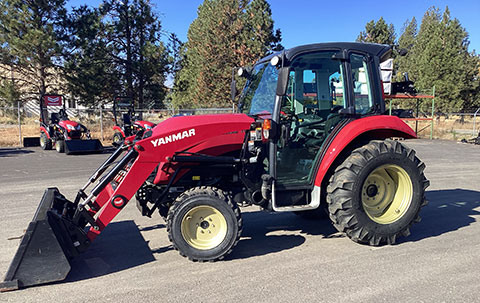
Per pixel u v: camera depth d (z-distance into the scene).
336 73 4.30
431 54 24.98
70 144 12.80
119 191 3.68
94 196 3.74
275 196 4.06
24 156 12.56
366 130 4.15
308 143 4.25
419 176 4.34
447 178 8.55
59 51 16.11
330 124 4.25
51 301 3.02
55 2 16.50
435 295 3.07
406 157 4.25
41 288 3.24
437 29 25.73
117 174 4.01
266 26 21.55
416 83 25.84
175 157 3.80
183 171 3.98
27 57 16.27
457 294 3.08
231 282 3.33
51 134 14.16
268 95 4.27
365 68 4.41
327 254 3.99
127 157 3.76
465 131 22.83
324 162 4.09
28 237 3.22
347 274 3.47
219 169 4.08
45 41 15.67
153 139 3.73
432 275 3.44
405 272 3.51
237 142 3.97
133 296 3.09
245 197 4.15
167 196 4.08
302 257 3.91
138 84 20.64
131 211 5.75
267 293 3.12
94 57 18.11
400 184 4.38
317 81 4.26
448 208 5.88
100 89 18.36
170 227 3.71
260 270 3.59
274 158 3.95
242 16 23.02
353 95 4.25
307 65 4.18
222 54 23.92
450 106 24.59
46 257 3.24
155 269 3.64
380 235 4.14
